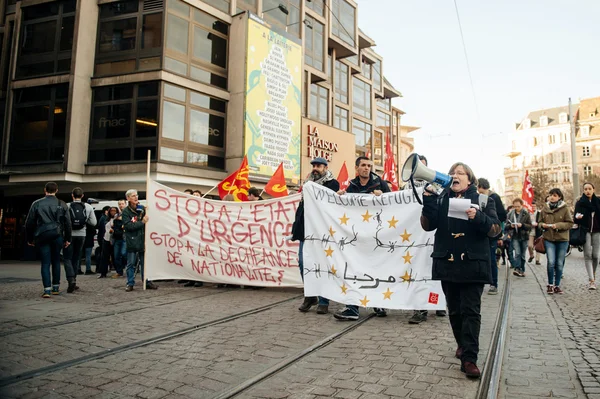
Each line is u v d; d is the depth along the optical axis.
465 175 4.08
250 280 8.77
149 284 8.95
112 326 5.50
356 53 32.84
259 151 21.97
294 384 3.55
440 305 5.79
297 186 24.08
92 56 19.94
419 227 6.13
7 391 3.40
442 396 3.27
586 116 94.75
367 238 6.33
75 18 19.44
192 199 9.27
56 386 3.52
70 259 8.45
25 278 10.83
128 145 19.09
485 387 3.45
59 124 19.22
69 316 6.08
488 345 4.66
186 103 19.91
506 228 11.23
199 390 3.44
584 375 3.74
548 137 100.50
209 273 9.03
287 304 7.24
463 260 3.73
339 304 7.31
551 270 8.34
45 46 20.05
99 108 19.67
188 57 20.23
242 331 5.30
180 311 6.48
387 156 12.77
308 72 27.69
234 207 9.03
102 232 12.70
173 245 9.18
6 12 22.06
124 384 3.57
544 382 3.60
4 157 20.00
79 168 19.25
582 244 8.78
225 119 21.81
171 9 19.53
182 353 4.41
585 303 7.17
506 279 10.48
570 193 54.81
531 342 4.82
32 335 5.05
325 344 4.74
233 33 22.22
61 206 7.98
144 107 19.06
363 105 36.91
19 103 20.16
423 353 4.38
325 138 27.66
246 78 21.53
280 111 23.33
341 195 6.61
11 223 21.81
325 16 29.53
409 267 6.05
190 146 20.03
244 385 3.51
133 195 8.73
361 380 3.62
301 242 7.10
